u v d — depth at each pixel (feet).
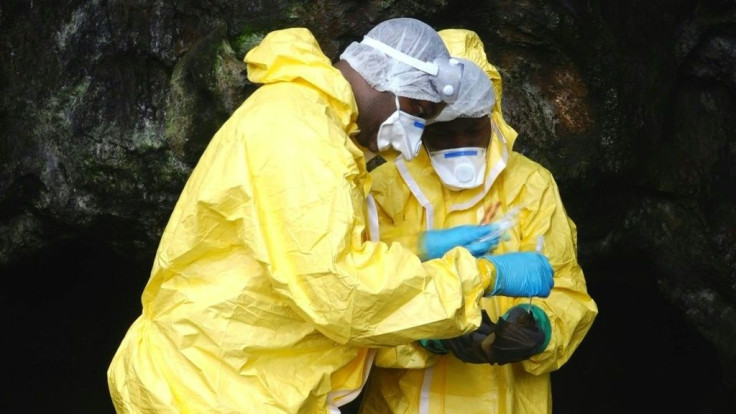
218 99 14.58
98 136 15.21
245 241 8.92
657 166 16.48
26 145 15.34
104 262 17.57
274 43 9.60
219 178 9.09
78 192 15.35
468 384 10.99
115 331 18.65
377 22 14.69
